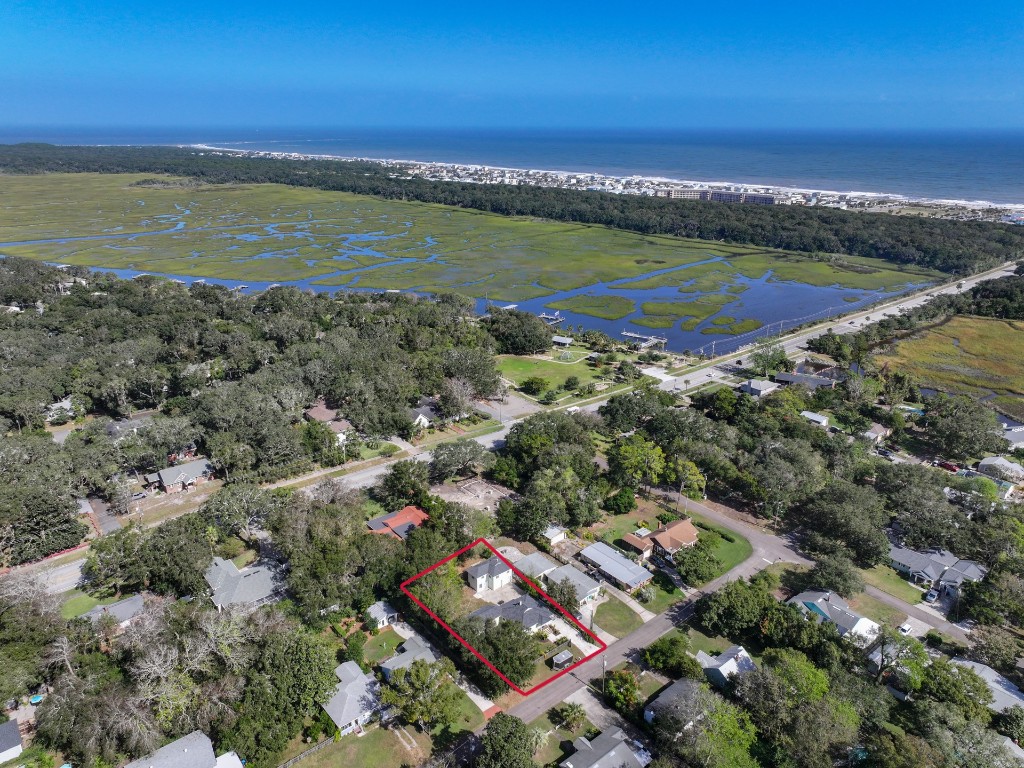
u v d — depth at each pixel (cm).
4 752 6053
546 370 18112
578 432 12350
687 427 12538
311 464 12038
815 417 14300
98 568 8312
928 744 6138
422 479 11000
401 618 8300
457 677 7400
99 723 6072
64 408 13575
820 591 8725
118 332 18238
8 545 9006
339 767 6288
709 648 7931
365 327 19100
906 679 7088
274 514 9138
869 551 9594
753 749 6253
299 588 7838
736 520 10825
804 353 19688
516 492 11381
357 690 6919
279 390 13288
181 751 6003
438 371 15750
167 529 8738
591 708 7056
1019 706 6794
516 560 9469
